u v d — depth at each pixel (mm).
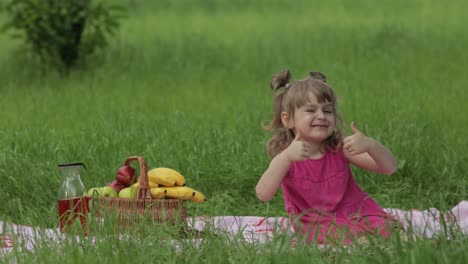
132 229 5965
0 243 5918
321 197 6285
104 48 18297
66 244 5559
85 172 8586
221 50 18812
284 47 18891
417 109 11906
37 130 10719
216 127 10695
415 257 4738
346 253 5352
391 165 6191
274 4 26156
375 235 5594
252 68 16891
